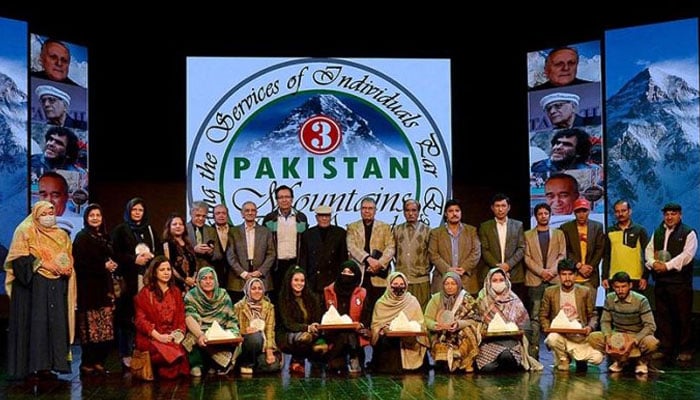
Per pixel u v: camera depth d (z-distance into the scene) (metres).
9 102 9.34
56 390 6.61
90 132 10.27
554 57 10.37
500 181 10.67
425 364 7.55
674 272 8.08
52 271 6.93
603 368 7.49
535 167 10.48
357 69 10.20
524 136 10.61
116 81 10.37
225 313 7.32
